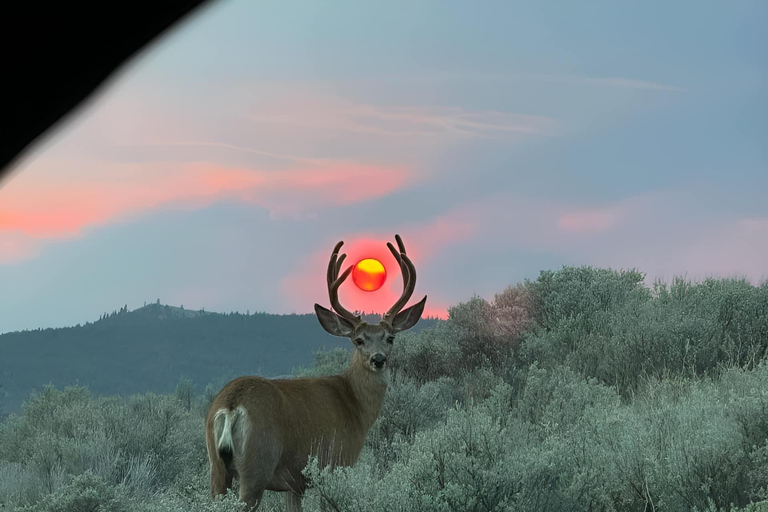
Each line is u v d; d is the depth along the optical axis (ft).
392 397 54.08
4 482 51.42
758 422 34.81
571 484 31.78
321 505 31.89
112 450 55.67
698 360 55.62
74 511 39.88
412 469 32.14
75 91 3.73
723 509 28.32
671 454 32.12
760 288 65.16
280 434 34.60
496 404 51.80
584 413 41.16
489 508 30.78
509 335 71.87
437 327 77.51
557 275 81.82
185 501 36.27
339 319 41.68
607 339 64.18
